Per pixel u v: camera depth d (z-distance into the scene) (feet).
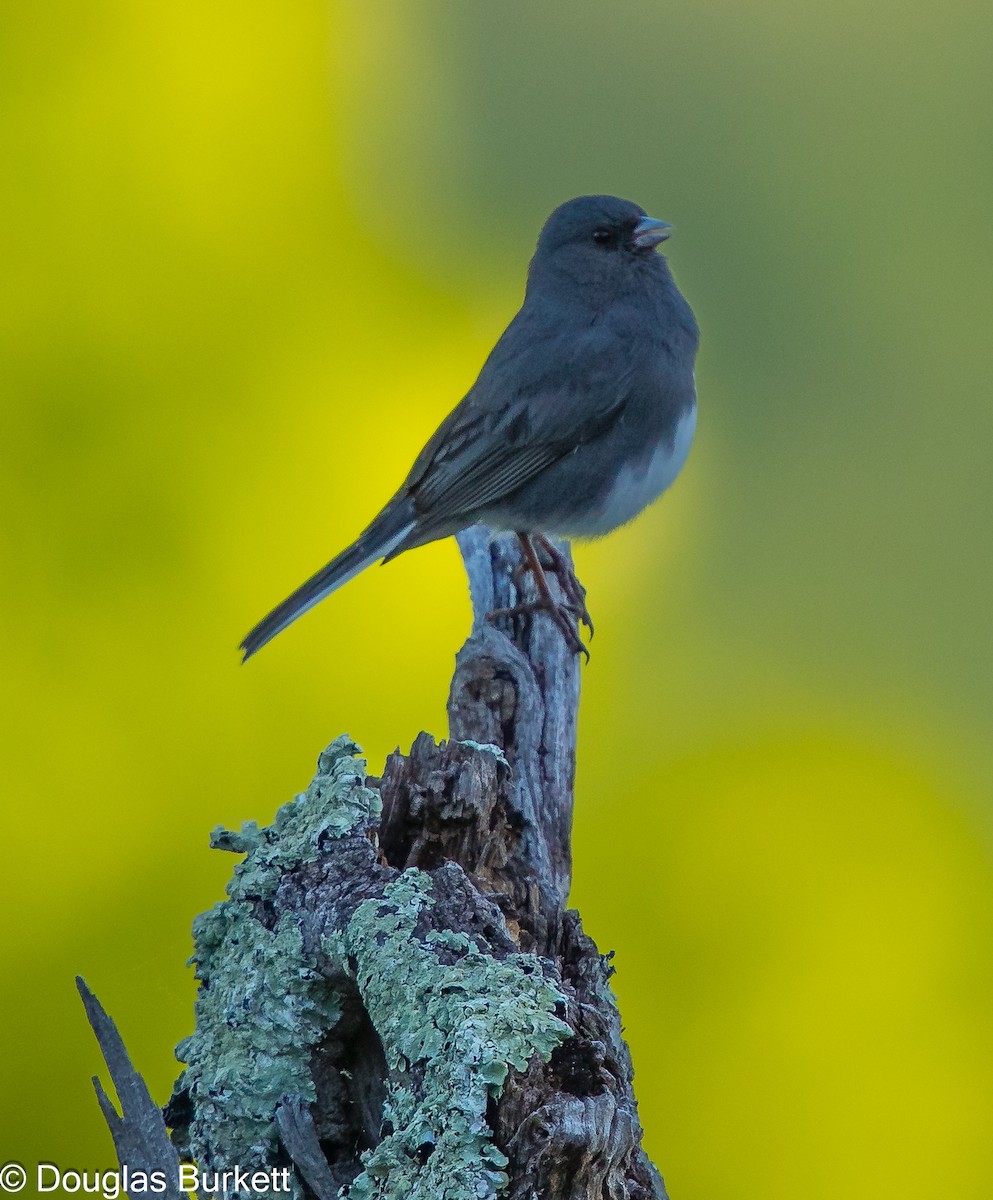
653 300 33.55
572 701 25.67
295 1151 17.19
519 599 31.19
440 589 35.86
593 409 32.58
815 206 66.49
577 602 32.91
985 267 65.41
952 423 60.64
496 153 64.80
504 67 67.36
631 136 67.82
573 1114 15.24
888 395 61.87
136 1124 17.06
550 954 19.61
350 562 31.60
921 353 63.05
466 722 24.22
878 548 56.80
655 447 33.37
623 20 69.77
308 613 35.58
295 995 17.94
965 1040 34.76
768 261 65.36
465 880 18.02
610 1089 15.93
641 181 67.10
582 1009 16.71
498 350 33.58
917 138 69.05
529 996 16.21
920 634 53.42
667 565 46.91
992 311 63.87
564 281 33.53
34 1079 31.86
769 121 68.44
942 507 58.23
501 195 57.62
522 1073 15.48
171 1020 32.53
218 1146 17.63
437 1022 16.16
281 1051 17.87
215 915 19.10
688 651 47.01
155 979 33.35
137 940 33.63
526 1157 15.17
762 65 69.82
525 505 32.81
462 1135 15.24
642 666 43.45
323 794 19.52
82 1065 31.99
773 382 62.28
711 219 67.31
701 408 60.80
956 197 66.80
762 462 59.41
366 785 19.69
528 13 68.69
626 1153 16.02
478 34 63.16
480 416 32.76
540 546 33.71
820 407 61.36
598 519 33.30
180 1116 18.38
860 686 49.57
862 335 63.57
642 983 35.40
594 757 39.01
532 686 24.53
